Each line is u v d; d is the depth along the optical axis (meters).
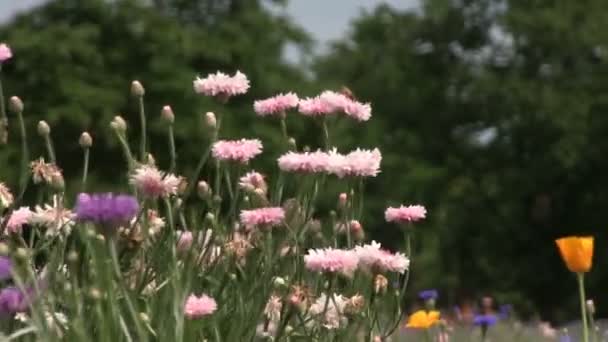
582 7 38.62
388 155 40.22
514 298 35.38
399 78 41.72
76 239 4.16
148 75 33.53
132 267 4.04
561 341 7.20
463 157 39.72
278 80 35.47
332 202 18.17
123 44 34.22
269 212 4.00
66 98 32.06
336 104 4.40
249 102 34.62
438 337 6.05
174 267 3.61
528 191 37.00
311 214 4.16
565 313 34.97
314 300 4.07
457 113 40.12
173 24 34.69
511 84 37.53
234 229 4.16
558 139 37.00
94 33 33.53
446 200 39.50
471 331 8.91
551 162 36.59
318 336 4.04
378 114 42.16
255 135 31.30
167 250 4.07
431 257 38.19
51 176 4.10
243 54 35.38
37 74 32.75
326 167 4.05
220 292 3.99
